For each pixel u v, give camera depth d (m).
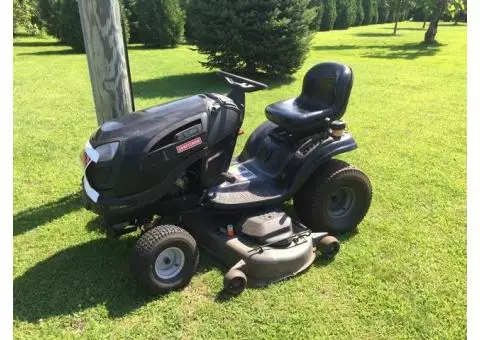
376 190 4.60
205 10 10.33
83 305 2.88
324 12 31.22
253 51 10.37
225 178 3.32
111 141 2.86
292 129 3.40
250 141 3.93
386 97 8.98
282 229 3.18
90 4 3.67
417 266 3.30
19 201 4.30
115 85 3.92
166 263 2.97
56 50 16.89
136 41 20.06
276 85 10.04
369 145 6.05
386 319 2.76
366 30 31.78
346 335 2.63
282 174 3.46
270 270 3.04
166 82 10.50
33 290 3.02
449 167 5.27
